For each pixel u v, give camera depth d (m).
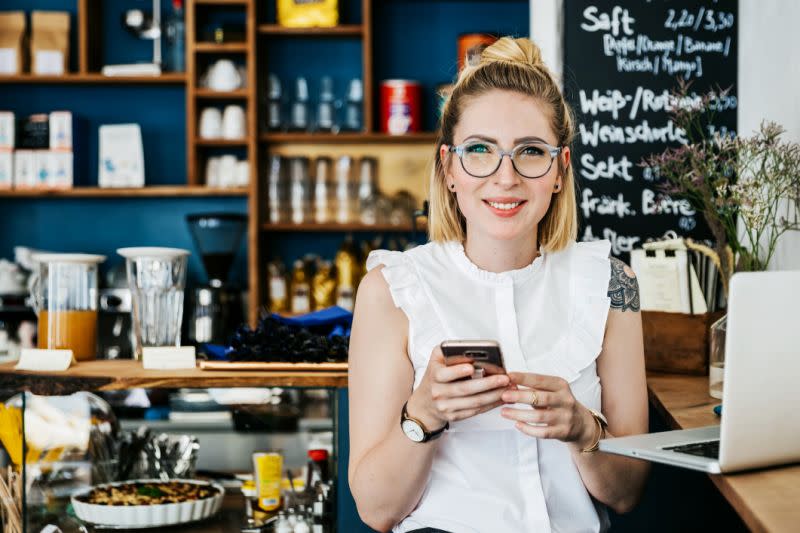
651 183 2.87
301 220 4.44
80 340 2.29
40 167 4.42
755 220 2.11
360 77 4.66
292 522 2.08
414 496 1.49
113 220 4.70
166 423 2.09
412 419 1.40
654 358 2.40
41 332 2.28
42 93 4.67
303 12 4.43
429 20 4.64
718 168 2.58
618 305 1.66
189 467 2.09
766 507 1.10
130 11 4.55
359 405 1.58
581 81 2.89
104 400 2.07
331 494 2.07
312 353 2.10
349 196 4.48
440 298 1.59
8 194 4.41
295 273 4.42
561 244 1.68
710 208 2.24
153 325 2.26
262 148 4.57
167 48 4.63
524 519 1.50
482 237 1.62
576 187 2.87
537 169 1.54
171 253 2.27
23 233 4.68
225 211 4.70
